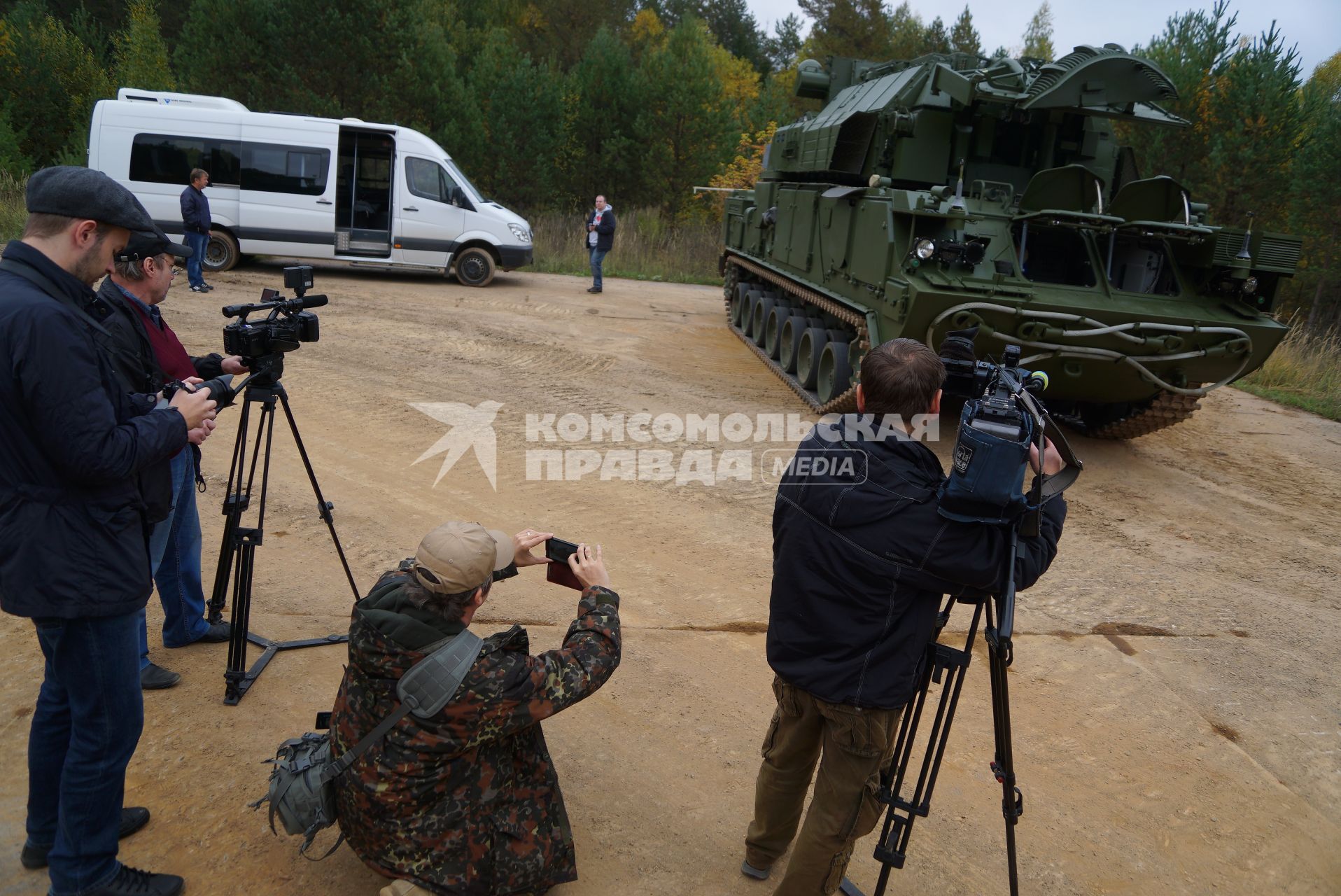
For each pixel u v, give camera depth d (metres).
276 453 6.83
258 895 2.74
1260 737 4.11
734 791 3.46
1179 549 6.44
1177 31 17.58
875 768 2.49
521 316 13.38
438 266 15.92
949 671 2.56
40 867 2.77
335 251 15.48
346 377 9.12
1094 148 9.74
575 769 3.50
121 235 2.46
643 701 4.00
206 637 4.11
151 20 24.41
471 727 2.38
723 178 24.95
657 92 25.22
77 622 2.44
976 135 9.55
